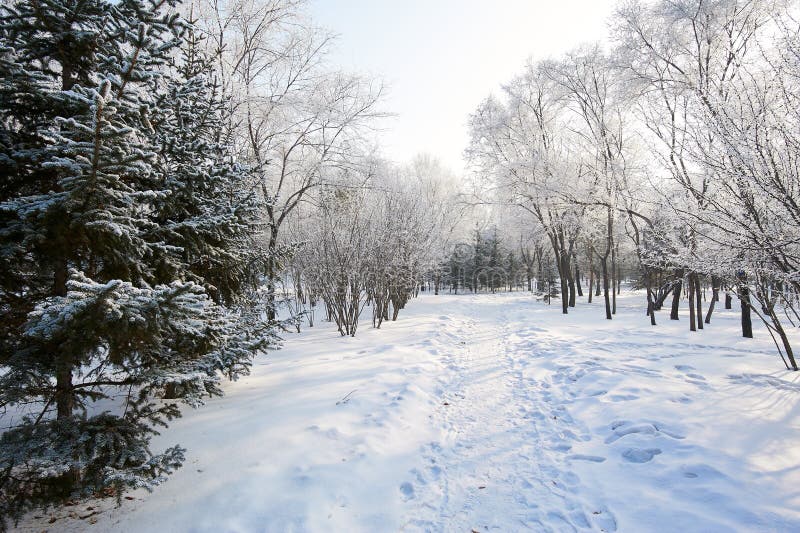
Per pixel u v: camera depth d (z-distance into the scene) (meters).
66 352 2.80
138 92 3.51
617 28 14.11
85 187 2.78
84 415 3.04
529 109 21.06
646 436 4.26
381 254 12.56
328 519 3.17
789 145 4.62
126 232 2.99
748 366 7.29
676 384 6.08
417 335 11.25
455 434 4.87
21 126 3.42
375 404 5.58
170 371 3.37
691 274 12.55
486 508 3.35
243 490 3.43
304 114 14.05
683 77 11.84
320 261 11.59
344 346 9.62
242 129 12.50
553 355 8.59
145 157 2.98
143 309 2.75
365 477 3.80
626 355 8.34
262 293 6.86
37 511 3.14
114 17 3.58
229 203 4.65
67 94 2.89
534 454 4.24
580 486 3.54
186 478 3.63
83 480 2.79
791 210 4.45
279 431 4.59
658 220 11.14
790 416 4.70
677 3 12.18
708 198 5.87
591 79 17.48
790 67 4.71
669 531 2.81
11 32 3.21
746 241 5.07
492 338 11.48
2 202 3.02
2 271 3.07
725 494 3.14
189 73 5.39
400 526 3.16
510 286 49.06
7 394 2.82
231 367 4.77
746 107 5.25
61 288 3.37
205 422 4.84
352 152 14.68
